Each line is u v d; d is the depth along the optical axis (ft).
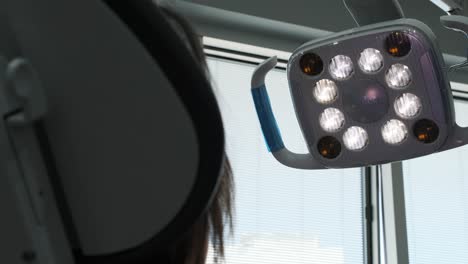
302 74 5.26
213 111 1.65
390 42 4.96
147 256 1.75
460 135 5.04
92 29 1.61
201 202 1.69
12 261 1.58
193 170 1.67
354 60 5.08
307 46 5.21
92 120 1.66
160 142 1.66
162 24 1.62
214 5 12.48
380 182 14.34
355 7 5.18
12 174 1.55
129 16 1.60
